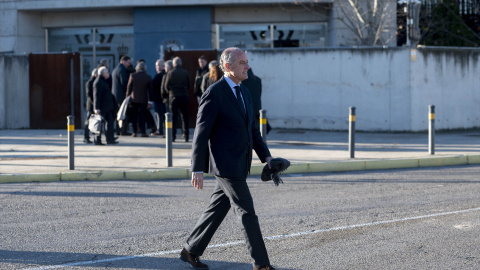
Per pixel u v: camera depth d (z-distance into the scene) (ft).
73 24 90.74
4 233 25.67
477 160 46.85
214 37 88.48
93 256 22.34
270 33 88.58
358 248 23.15
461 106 66.54
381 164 44.45
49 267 21.04
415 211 29.35
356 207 30.37
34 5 87.15
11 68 69.97
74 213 29.48
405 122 64.08
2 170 40.96
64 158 46.47
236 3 84.33
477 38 87.40
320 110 66.03
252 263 21.45
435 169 43.68
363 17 79.36
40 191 35.55
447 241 24.02
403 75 63.72
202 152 19.16
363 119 65.05
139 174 40.45
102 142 56.80
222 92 19.35
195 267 20.72
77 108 69.00
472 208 29.91
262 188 36.19
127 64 61.98
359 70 64.80
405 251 22.70
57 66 68.95
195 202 32.09
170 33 86.48
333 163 43.39
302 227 26.40
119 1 85.30
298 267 20.93
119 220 27.94
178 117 66.90
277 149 51.29
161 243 24.06
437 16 86.12
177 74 55.06
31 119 69.56
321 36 88.12
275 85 66.90
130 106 61.26
